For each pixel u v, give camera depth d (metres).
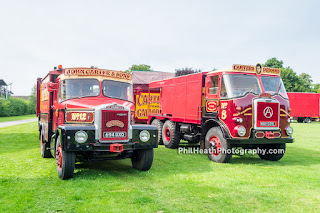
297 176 6.40
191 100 9.55
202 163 7.83
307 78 59.94
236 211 4.27
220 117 8.15
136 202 4.52
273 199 4.82
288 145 12.05
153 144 6.42
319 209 4.42
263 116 7.83
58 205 4.33
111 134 5.99
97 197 4.71
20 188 5.14
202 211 4.24
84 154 6.23
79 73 6.97
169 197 4.82
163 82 11.79
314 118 33.56
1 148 10.02
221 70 8.34
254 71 8.35
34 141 11.96
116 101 6.93
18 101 46.06
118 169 6.96
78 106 6.38
